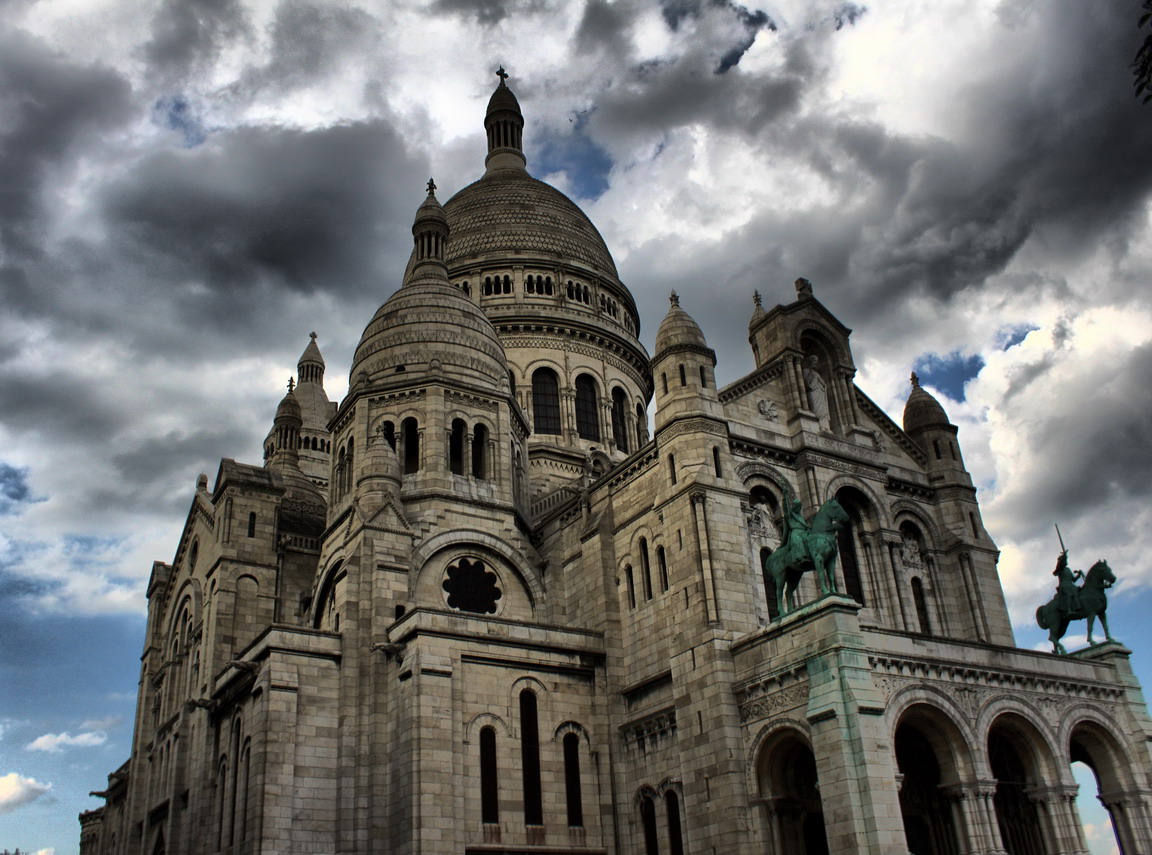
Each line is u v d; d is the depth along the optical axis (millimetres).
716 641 46531
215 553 62438
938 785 43469
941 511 60375
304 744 47812
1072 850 43688
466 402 63781
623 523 55281
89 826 90500
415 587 55594
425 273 71938
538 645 51500
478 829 46500
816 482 54344
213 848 51469
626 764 51094
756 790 43500
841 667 40281
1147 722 49031
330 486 64312
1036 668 46844
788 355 57406
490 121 104125
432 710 47156
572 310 84625
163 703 65750
